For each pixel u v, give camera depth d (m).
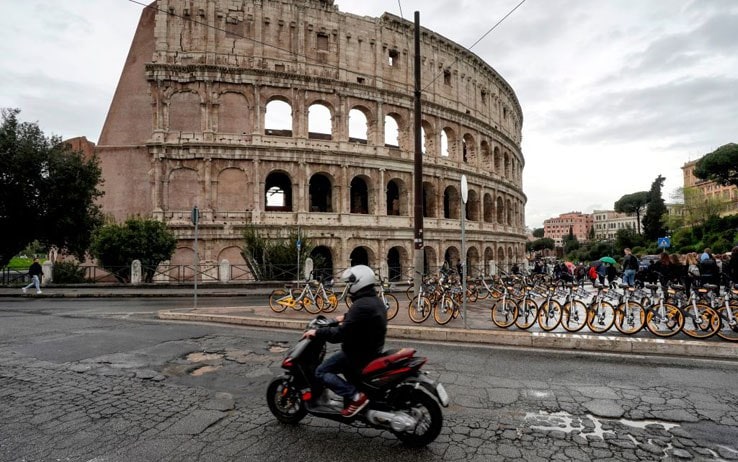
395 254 48.19
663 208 86.62
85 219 32.88
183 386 8.16
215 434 6.04
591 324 13.27
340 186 39.47
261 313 16.62
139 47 38.72
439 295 16.44
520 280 21.00
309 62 39.41
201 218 35.78
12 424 6.40
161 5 36.81
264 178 37.53
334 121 39.91
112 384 8.27
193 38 36.97
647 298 14.27
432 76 46.22
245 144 36.72
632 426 6.28
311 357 6.36
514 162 64.69
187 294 26.53
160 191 35.72
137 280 29.11
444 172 45.72
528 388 7.93
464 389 7.88
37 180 30.66
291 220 37.72
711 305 12.87
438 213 44.91
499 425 6.30
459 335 12.45
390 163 41.75
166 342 11.76
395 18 43.59
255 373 8.99
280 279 31.78
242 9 37.88
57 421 6.50
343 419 5.90
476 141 50.97
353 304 5.98
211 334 12.89
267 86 38.03
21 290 27.19
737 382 8.29
